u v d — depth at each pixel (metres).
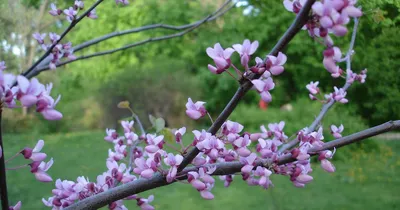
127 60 12.52
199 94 11.36
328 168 1.07
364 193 4.47
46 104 0.75
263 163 1.08
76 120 11.51
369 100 3.21
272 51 0.86
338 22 0.75
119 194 1.06
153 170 1.03
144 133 1.68
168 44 12.34
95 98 11.58
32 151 0.90
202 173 1.03
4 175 0.84
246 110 8.43
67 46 2.18
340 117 3.74
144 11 11.88
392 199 4.20
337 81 5.29
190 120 11.23
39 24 6.87
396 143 5.87
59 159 6.74
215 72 0.90
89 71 12.62
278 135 1.48
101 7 9.20
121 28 11.94
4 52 4.92
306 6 0.78
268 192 4.59
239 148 1.04
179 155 1.02
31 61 7.75
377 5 1.94
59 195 1.17
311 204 4.17
